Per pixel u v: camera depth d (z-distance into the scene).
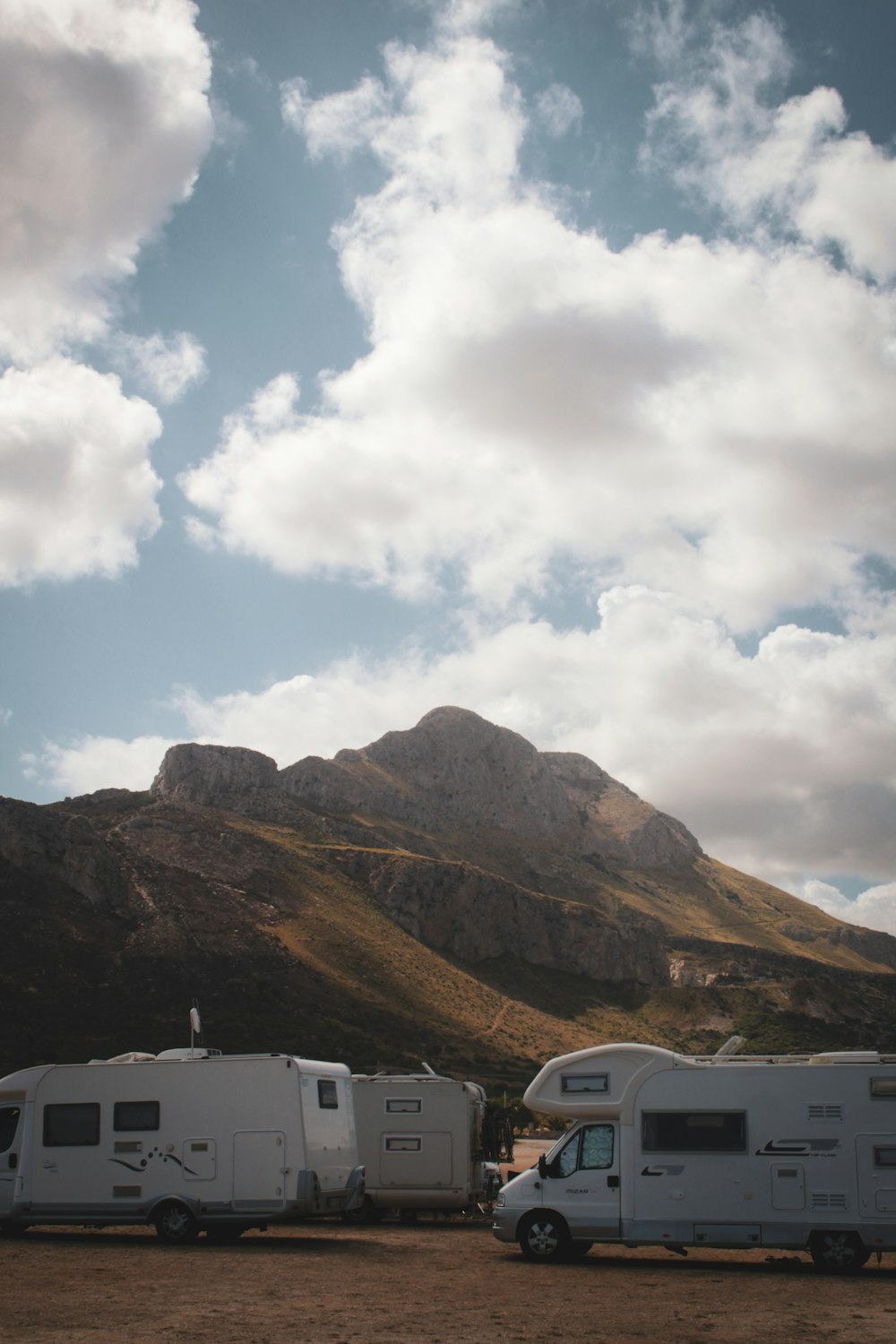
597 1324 16.36
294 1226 34.69
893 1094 23.23
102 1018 126.62
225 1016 136.50
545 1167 25.03
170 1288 19.62
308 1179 26.02
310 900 193.12
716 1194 23.70
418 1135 36.25
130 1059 28.94
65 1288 19.48
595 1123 25.17
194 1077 27.09
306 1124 26.44
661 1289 20.11
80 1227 31.19
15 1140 27.72
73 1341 14.69
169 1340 14.76
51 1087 27.86
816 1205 23.11
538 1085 25.81
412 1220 37.56
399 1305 17.91
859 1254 22.81
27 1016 121.25
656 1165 24.22
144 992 137.12
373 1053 138.00
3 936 137.62
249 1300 18.25
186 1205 26.38
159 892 169.50
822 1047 195.62
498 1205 25.19
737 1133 23.88
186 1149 26.69
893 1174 22.91
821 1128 23.45
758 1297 19.28
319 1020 144.75
